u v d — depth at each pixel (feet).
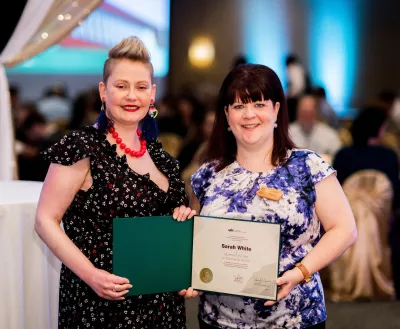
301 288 6.91
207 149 7.51
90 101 19.80
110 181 6.65
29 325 8.91
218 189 7.16
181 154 19.30
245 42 39.01
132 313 6.87
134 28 33.06
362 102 38.63
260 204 6.88
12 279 8.55
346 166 13.94
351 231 6.96
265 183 6.97
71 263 6.50
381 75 38.40
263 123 6.96
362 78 38.52
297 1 38.32
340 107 38.47
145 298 6.93
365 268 14.02
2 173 14.17
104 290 6.40
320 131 20.10
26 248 8.79
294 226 6.82
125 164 6.76
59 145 6.58
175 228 6.76
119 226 6.54
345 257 14.14
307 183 6.95
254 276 6.61
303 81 28.50
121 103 6.65
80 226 6.78
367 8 38.01
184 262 6.83
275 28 38.68
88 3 14.29
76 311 6.81
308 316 6.92
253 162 7.16
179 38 39.29
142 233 6.63
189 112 24.97
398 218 15.34
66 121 26.73
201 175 7.45
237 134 7.05
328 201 6.96
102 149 6.72
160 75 35.63
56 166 6.62
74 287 6.84
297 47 38.68
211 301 7.16
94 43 33.04
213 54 39.22
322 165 6.99
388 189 13.76
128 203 6.70
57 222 6.68
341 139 23.13
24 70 34.19
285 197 6.86
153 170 7.14
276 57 38.88
